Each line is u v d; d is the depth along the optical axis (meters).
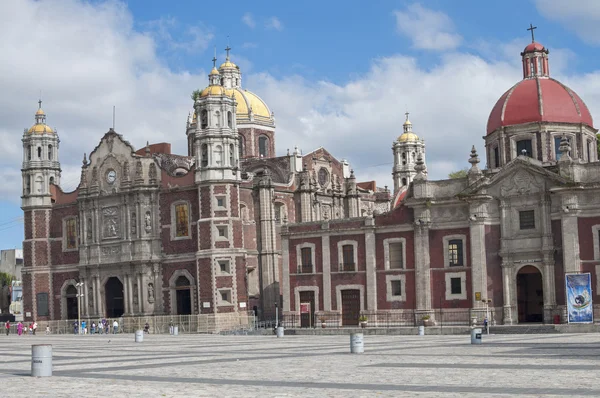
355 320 90.12
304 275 93.38
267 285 109.06
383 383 26.95
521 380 26.75
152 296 106.69
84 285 112.56
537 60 91.69
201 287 102.38
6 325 114.38
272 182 112.06
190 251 105.12
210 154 103.31
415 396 23.30
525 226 82.38
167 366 36.78
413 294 86.62
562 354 38.81
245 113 128.25
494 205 83.62
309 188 116.12
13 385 28.72
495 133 89.31
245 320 101.94
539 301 85.25
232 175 103.94
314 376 29.98
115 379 30.30
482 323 78.75
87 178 114.00
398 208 88.25
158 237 107.50
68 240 116.69
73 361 42.25
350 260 90.75
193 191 105.25
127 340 77.88
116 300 112.88
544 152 86.31
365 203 131.25
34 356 32.28
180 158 121.38
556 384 25.38
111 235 110.69
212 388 26.48
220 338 78.81
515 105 88.56
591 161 86.06
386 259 88.50
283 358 40.84
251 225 110.25
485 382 26.45
